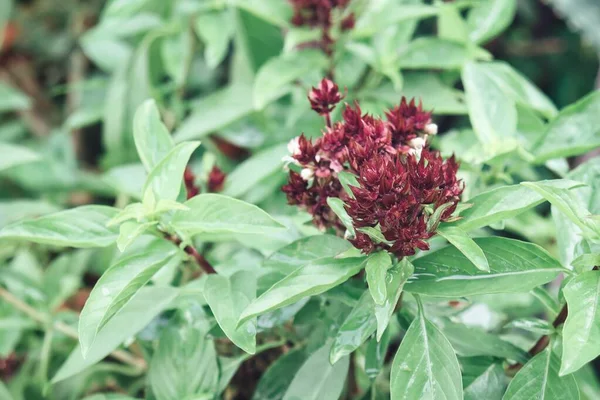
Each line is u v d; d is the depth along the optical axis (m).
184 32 0.65
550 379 0.41
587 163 0.44
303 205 0.43
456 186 0.40
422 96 0.55
